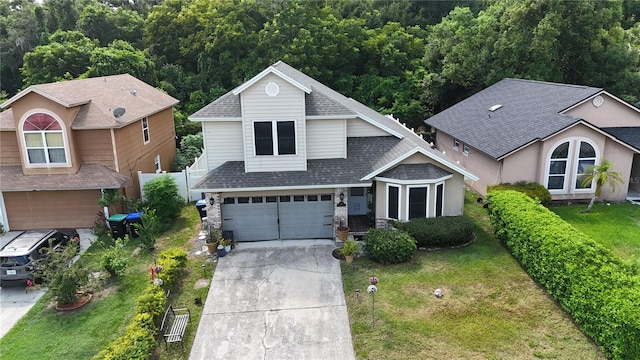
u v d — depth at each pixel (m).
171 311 12.12
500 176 19.75
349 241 15.02
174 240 17.03
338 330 11.27
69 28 44.59
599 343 9.98
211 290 13.32
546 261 12.27
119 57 33.72
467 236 15.74
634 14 40.03
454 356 10.09
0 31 43.56
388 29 43.94
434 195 16.08
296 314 12.01
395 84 38.72
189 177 20.91
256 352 10.57
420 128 35.44
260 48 38.03
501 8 33.94
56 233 15.32
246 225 16.75
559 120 18.98
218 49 38.56
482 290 12.77
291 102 15.88
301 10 38.41
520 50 31.06
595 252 11.03
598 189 18.78
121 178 18.27
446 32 36.22
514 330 10.92
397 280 13.47
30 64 35.03
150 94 25.23
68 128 17.42
